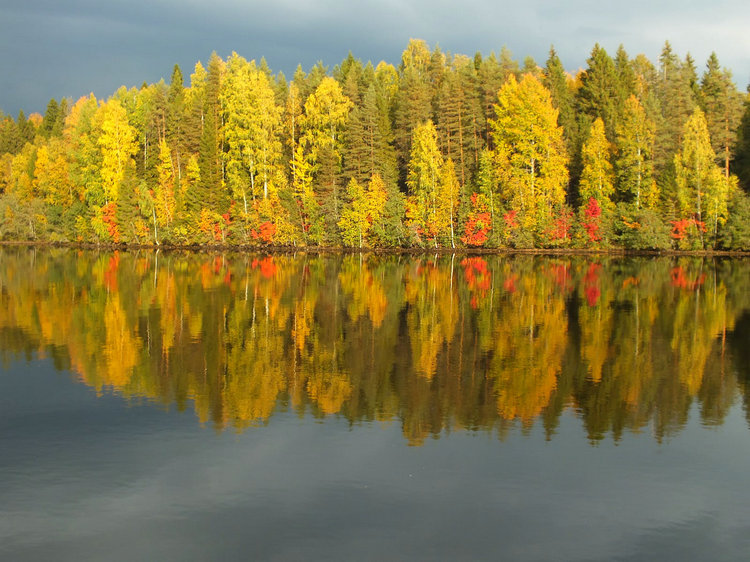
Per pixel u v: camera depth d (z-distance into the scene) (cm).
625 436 1494
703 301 3469
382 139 8294
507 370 2044
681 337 2545
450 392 1808
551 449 1413
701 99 8725
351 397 1764
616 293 3784
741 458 1379
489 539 1061
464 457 1366
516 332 2627
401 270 5250
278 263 5988
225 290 3888
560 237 7244
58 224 9512
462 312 3095
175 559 1007
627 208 7194
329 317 2956
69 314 3011
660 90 9512
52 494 1208
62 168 9562
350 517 1123
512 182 7356
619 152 7600
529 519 1123
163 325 2755
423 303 3378
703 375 1997
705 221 6962
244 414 1627
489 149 8450
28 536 1070
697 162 6938
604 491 1224
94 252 7556
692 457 1381
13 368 2048
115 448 1412
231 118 8262
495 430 1525
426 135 7644
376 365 2097
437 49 10788
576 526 1103
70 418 1595
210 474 1284
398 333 2605
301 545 1042
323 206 7975
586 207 7206
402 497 1193
